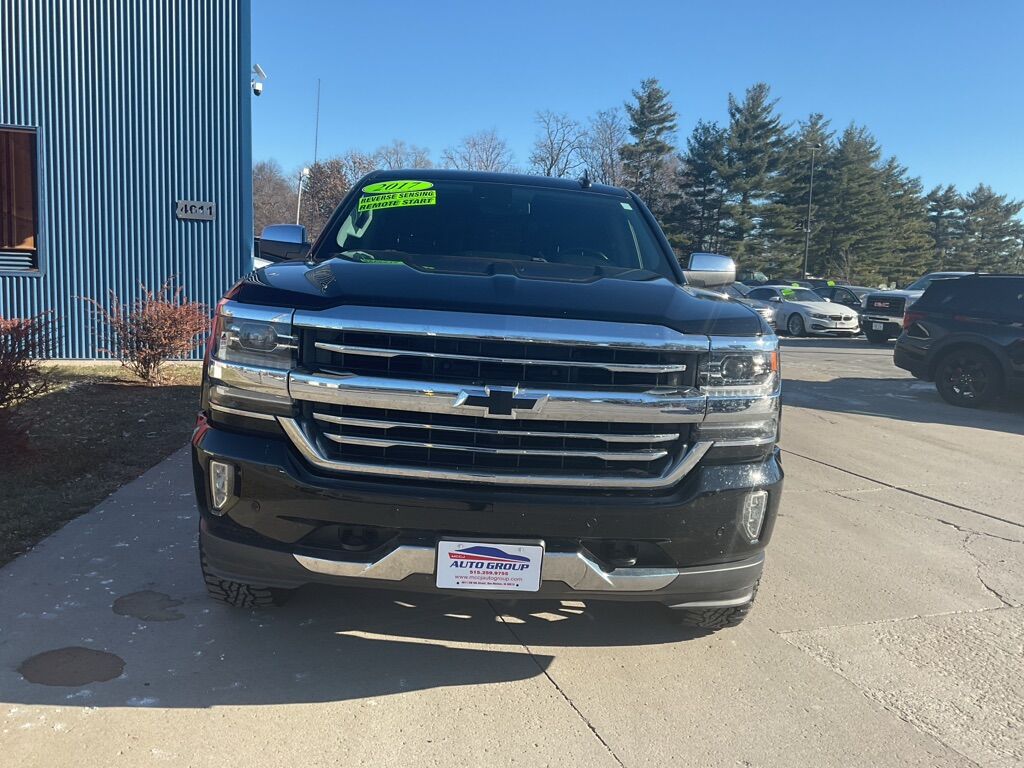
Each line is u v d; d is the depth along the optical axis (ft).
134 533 14.71
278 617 11.68
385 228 13.85
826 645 11.79
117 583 12.55
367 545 9.32
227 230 36.22
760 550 10.07
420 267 10.78
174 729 8.87
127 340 30.45
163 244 35.73
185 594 12.28
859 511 18.81
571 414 9.10
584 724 9.43
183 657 10.42
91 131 34.60
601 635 11.73
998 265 277.64
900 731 9.63
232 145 35.91
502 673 10.51
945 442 27.32
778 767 8.82
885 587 14.16
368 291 9.35
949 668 11.25
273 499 9.19
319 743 8.77
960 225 283.38
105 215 35.06
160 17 34.76
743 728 9.52
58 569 12.99
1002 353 33.73
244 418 9.35
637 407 9.21
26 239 35.04
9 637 10.68
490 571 9.20
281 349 9.15
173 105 35.22
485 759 8.66
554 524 9.16
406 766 8.46
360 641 11.14
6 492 16.65
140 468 19.12
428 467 9.14
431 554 9.11
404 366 9.09
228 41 35.45
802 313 80.89
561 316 9.25
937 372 36.11
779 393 10.07
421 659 10.77
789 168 188.34
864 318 71.36
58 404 25.93
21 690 9.43
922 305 36.86
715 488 9.49
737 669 10.93
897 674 11.03
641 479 9.36
